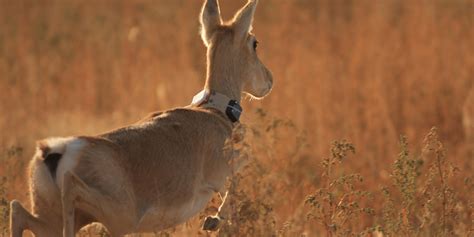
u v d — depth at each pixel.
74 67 36.47
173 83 32.28
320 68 31.55
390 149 25.09
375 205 19.95
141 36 39.66
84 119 30.59
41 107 32.62
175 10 47.09
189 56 36.09
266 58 34.03
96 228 15.36
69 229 12.84
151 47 37.31
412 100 28.95
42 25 45.62
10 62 38.09
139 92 32.41
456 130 27.62
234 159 15.09
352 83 30.06
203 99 16.00
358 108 28.58
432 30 34.25
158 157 13.97
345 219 15.80
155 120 14.53
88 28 45.03
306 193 19.55
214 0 16.66
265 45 36.88
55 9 49.53
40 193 13.21
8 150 19.42
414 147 25.30
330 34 38.34
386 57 31.58
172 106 30.97
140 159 13.73
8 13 47.78
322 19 42.38
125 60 35.94
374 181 22.69
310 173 20.86
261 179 17.12
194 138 14.73
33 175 13.21
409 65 31.25
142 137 13.98
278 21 42.78
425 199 16.30
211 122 15.28
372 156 24.20
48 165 13.05
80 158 12.96
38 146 13.06
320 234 18.41
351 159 24.31
